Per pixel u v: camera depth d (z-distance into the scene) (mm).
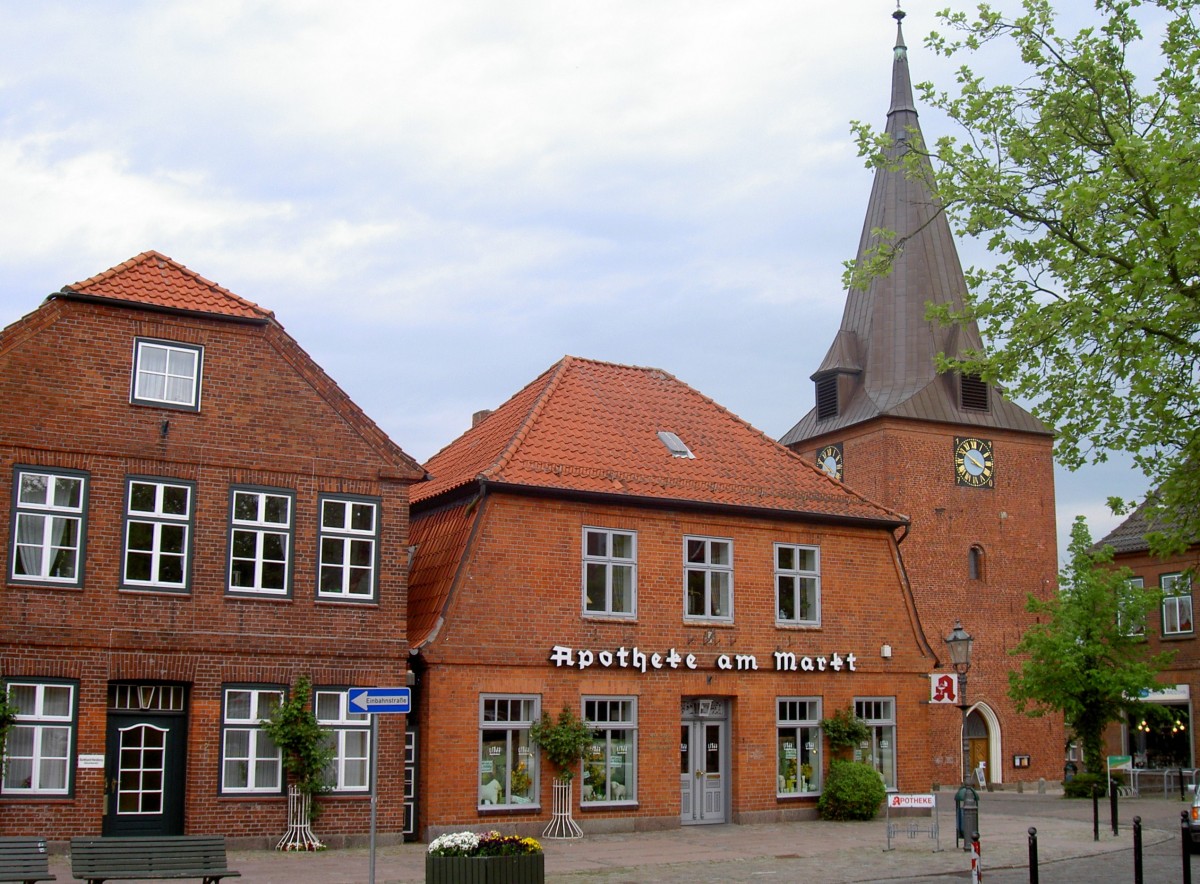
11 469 22000
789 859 22828
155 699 23156
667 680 27984
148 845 15875
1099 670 41469
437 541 27656
